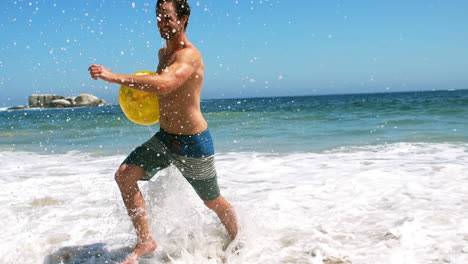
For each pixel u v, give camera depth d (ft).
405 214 11.52
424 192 13.75
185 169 8.89
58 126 48.96
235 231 9.71
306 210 12.41
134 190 8.71
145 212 8.86
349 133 31.94
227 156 22.89
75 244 10.11
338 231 10.56
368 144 25.86
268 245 9.71
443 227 10.41
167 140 8.66
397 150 23.09
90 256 9.43
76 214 12.50
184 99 8.45
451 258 8.53
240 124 43.14
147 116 8.91
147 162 8.69
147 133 37.86
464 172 16.58
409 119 41.78
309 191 14.60
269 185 15.78
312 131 34.22
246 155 23.08
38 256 9.43
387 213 11.82
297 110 72.18
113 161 22.47
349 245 9.63
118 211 10.71
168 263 8.95
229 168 19.38
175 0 8.46
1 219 12.07
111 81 7.13
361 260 8.73
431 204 12.39
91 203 13.71
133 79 7.27
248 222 10.08
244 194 14.48
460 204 12.29
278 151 24.31
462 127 32.81
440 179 15.52
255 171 18.61
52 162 22.85
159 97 8.75
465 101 83.35
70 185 16.39
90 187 15.97
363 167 18.54
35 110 114.42
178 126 8.54
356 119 45.29
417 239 9.60
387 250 9.14
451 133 29.35
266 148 25.64
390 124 37.58
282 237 10.23
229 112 67.36
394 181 15.44
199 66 8.50
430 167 17.80
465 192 13.64
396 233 10.00
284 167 19.31
